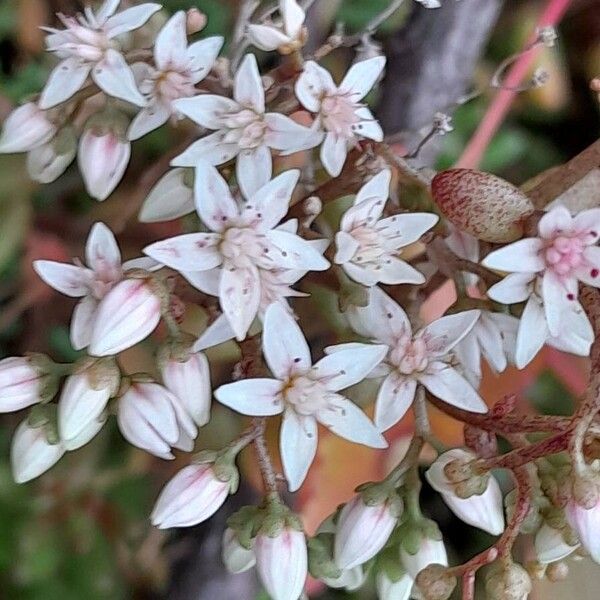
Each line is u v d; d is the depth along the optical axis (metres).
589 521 0.05
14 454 0.06
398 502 0.06
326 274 0.07
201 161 0.06
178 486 0.06
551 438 0.06
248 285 0.06
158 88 0.06
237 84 0.06
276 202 0.06
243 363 0.06
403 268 0.06
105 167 0.06
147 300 0.06
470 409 0.06
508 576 0.06
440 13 0.08
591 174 0.06
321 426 0.08
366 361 0.06
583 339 0.06
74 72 0.06
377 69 0.06
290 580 0.06
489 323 0.06
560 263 0.06
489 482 0.06
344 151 0.06
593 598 0.08
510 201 0.06
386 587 0.06
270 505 0.06
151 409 0.06
